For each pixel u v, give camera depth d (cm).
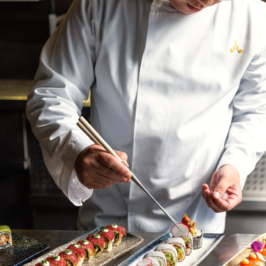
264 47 114
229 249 97
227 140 123
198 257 95
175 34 109
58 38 114
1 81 286
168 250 91
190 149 113
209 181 120
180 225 99
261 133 118
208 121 113
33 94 112
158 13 108
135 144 111
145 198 117
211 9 112
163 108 110
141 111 109
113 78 110
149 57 109
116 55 111
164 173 113
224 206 96
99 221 124
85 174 92
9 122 213
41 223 229
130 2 109
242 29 112
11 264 93
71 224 229
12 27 279
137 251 96
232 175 105
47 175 222
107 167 89
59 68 112
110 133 117
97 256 97
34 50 287
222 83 112
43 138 104
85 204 129
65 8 272
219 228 128
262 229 221
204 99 112
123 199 120
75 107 112
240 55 112
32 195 222
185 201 119
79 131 102
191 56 110
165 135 110
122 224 122
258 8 115
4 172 222
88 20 110
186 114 110
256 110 123
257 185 212
